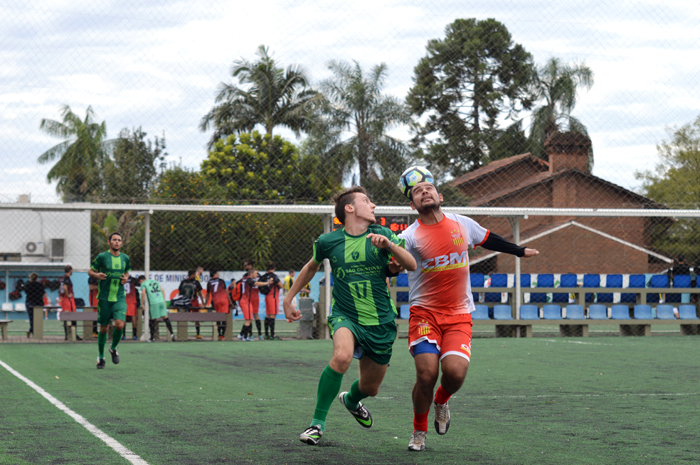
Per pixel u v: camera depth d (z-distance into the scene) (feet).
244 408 18.54
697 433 15.33
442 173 91.50
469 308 14.01
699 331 55.62
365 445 13.88
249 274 50.34
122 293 29.32
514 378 25.91
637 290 54.44
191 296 50.93
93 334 48.85
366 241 13.75
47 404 19.02
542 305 53.36
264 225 72.69
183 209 46.24
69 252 72.64
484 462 12.39
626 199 91.40
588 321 52.31
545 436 14.94
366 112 85.61
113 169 79.82
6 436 14.46
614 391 22.48
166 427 15.64
